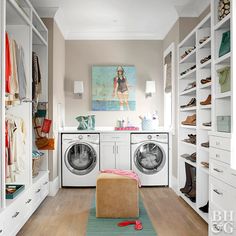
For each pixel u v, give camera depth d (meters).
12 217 2.47
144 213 3.43
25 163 3.18
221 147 2.33
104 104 5.35
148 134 4.79
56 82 4.52
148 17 4.64
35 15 3.44
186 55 3.94
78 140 4.75
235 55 2.28
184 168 4.16
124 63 5.40
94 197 4.18
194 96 4.15
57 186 4.58
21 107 3.20
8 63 2.60
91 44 5.38
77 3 4.09
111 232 2.83
